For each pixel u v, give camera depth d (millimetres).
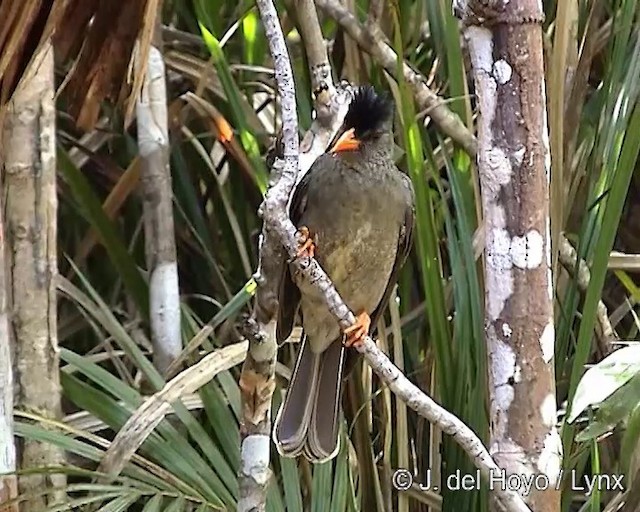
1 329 6449
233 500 7023
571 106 8180
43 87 7570
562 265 8125
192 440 8086
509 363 5504
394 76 8297
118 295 10523
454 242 7520
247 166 8695
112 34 7320
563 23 7301
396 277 7500
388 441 7863
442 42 8477
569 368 8164
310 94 8836
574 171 8469
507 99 5398
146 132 8852
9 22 6113
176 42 10266
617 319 9117
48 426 7480
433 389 7875
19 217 7504
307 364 6793
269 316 5617
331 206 6992
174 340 8578
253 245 9734
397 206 7180
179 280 10266
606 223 6891
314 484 7023
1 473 6234
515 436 5512
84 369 7711
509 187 5438
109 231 8945
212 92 10047
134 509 7988
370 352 5438
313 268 5520
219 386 7875
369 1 9023
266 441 5938
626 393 5453
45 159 7590
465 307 7301
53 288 7633
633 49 8453
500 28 5379
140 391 8789
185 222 10227
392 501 8234
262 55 9656
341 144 7035
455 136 8023
